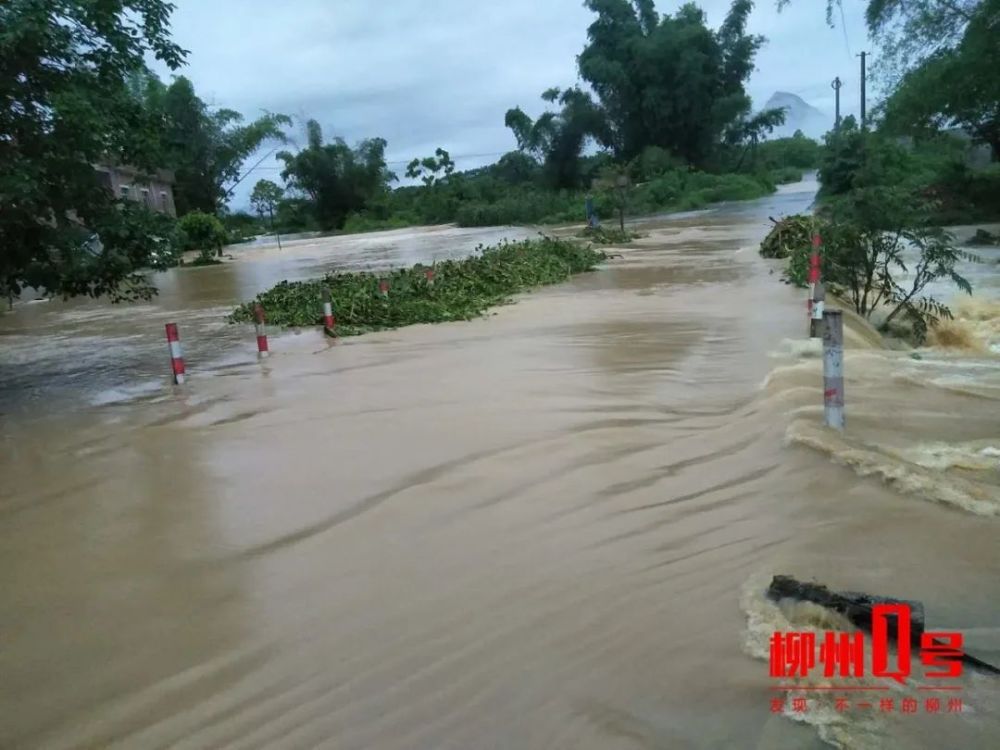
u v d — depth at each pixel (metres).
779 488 5.37
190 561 4.96
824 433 6.01
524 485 5.77
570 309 13.69
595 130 61.38
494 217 52.34
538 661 3.66
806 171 81.38
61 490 6.46
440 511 5.43
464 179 65.81
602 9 60.59
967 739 3.01
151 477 6.61
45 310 19.97
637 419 7.13
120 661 3.92
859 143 40.28
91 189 9.73
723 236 28.66
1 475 6.95
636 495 5.45
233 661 3.85
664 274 18.06
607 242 27.86
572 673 3.55
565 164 62.16
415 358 10.48
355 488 5.96
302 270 28.19
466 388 8.65
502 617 4.05
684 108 59.38
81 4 8.91
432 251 33.00
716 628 3.81
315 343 12.17
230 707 3.51
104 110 9.62
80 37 9.48
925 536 4.57
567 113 61.41
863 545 4.52
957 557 4.32
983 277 16.28
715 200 52.91
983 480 5.29
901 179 36.66
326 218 68.62
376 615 4.16
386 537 5.09
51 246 9.59
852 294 13.81
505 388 8.52
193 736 3.34
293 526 5.38
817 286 9.83
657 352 9.76
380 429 7.40
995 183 29.94
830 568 4.28
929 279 11.70
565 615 4.03
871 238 12.10
